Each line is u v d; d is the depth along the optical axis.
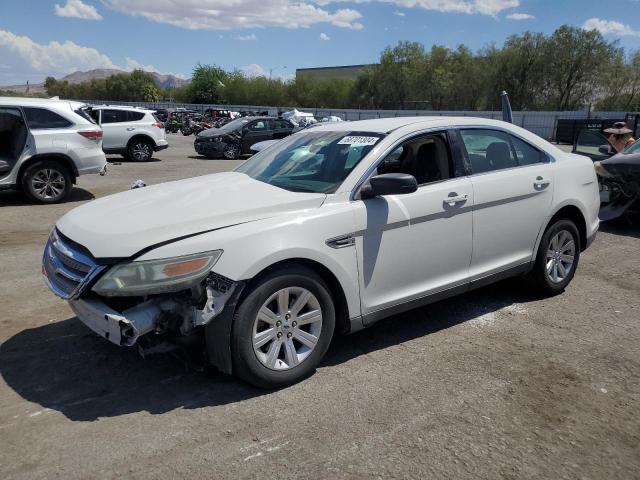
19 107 9.81
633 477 2.78
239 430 3.13
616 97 52.78
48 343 4.23
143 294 3.17
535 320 4.76
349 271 3.75
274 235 3.43
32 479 2.71
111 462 2.85
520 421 3.25
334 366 3.90
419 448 2.98
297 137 4.86
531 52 54.03
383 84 67.50
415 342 4.31
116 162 18.03
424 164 4.27
